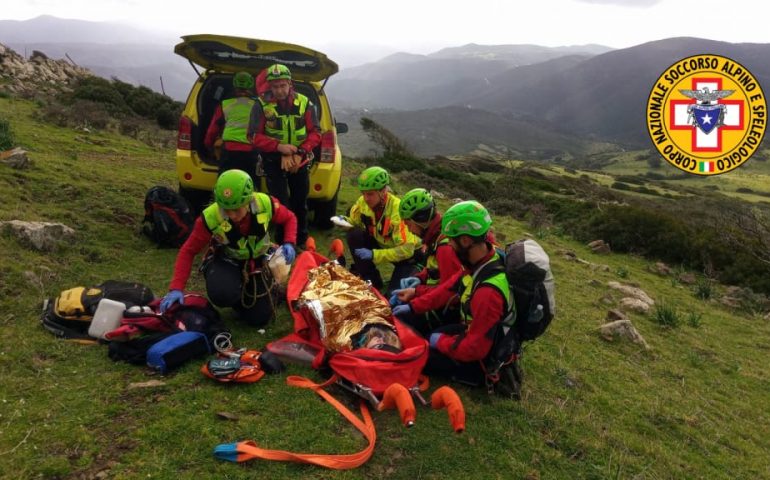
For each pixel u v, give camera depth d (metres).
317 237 7.67
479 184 24.00
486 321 3.56
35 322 3.99
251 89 6.46
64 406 3.12
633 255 13.39
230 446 2.88
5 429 2.86
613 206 15.05
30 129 12.24
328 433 3.22
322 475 2.87
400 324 4.15
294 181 6.45
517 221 15.75
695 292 10.25
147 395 3.34
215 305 4.45
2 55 26.53
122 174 9.19
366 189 5.02
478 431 3.51
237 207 4.01
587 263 10.39
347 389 3.60
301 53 6.59
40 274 4.71
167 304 3.96
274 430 3.17
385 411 3.56
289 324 4.69
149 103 24.50
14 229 5.20
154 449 2.87
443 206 14.50
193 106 6.82
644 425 4.16
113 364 3.64
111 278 5.08
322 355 3.86
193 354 3.77
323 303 4.04
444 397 3.11
